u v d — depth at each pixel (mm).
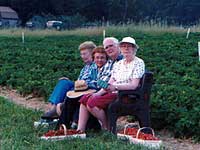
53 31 39562
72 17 62594
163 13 72812
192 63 16797
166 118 9102
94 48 9039
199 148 8039
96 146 7352
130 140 7711
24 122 9188
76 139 7789
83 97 8289
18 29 41031
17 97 13422
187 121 8578
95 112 8242
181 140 8523
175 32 35219
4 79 15328
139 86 8008
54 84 12914
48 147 7324
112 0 71688
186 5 71750
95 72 8875
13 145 7445
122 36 33094
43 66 16859
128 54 8125
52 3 70812
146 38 30219
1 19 70688
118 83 8195
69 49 23438
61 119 8617
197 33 33531
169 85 11883
